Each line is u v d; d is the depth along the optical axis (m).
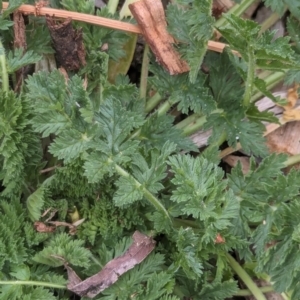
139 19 0.52
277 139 0.57
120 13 0.55
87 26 0.52
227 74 0.53
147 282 0.48
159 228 0.49
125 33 0.53
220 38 0.56
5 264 0.49
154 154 0.49
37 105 0.47
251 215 0.50
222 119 0.53
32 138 0.49
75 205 0.50
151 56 0.53
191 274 0.48
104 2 0.57
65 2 0.52
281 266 0.49
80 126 0.48
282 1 0.53
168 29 0.52
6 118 0.48
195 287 0.50
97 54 0.52
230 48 0.51
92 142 0.48
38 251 0.50
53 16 0.51
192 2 0.52
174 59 0.52
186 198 0.47
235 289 0.50
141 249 0.49
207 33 0.50
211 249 0.49
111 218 0.49
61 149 0.47
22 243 0.48
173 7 0.52
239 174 0.52
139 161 0.49
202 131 0.55
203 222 0.49
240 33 0.47
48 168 0.51
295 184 0.49
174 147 0.49
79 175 0.49
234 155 0.57
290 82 0.54
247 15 0.59
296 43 0.55
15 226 0.48
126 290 0.49
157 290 0.47
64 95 0.48
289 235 0.49
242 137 0.52
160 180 0.50
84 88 0.49
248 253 0.51
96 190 0.50
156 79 0.52
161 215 0.49
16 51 0.50
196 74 0.50
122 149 0.48
